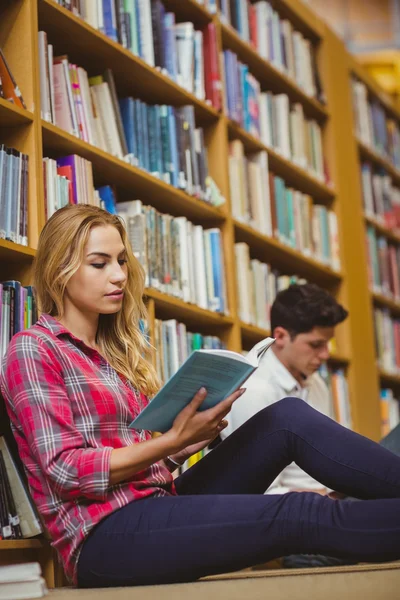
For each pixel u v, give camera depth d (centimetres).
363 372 448
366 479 180
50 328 187
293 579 171
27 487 211
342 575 174
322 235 439
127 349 209
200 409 177
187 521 168
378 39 650
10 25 246
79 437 172
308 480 277
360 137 512
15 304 218
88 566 171
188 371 163
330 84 472
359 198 485
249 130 377
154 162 304
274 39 415
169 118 313
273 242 379
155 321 286
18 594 166
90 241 195
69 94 262
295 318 286
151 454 168
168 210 329
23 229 229
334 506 167
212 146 349
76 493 167
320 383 343
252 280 361
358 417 432
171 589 163
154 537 168
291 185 437
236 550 167
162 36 322
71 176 254
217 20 358
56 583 214
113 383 191
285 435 190
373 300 494
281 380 286
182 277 308
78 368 182
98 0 288
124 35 296
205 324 333
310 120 454
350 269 456
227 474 194
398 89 643
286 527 167
